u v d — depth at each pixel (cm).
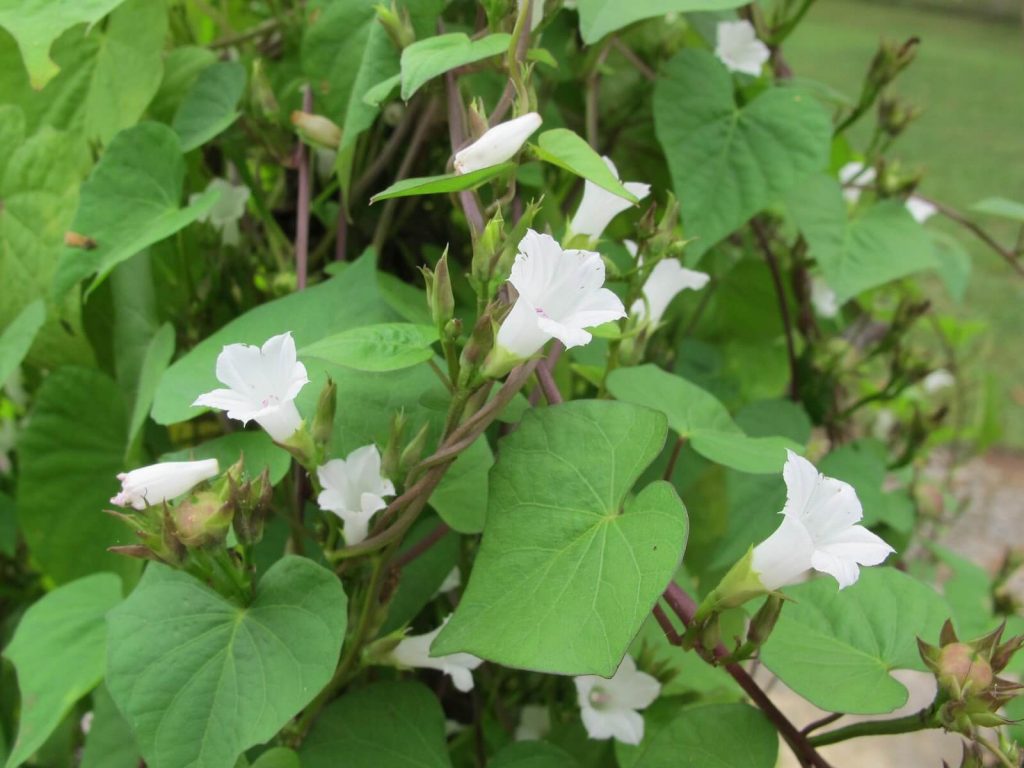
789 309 32
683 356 31
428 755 19
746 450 20
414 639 18
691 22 27
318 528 18
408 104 24
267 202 27
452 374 16
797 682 17
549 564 16
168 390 19
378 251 25
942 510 34
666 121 25
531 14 18
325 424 16
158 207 23
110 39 25
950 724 15
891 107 29
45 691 19
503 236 16
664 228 20
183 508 15
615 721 20
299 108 25
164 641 16
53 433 24
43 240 24
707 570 26
